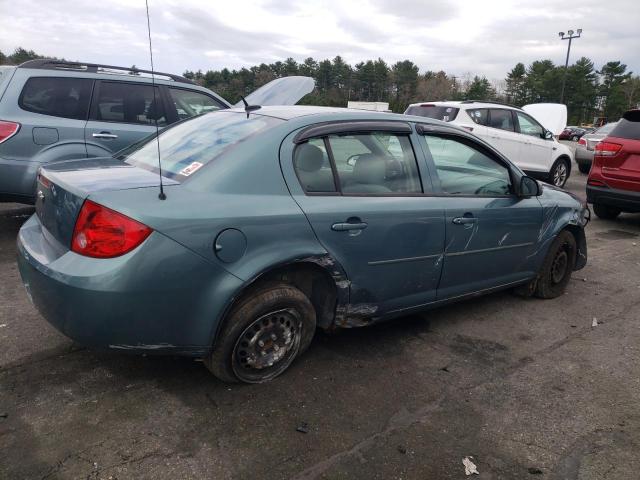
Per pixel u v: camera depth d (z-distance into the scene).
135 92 5.81
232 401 2.76
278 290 2.82
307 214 2.83
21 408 2.59
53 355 3.11
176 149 3.12
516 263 4.23
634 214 9.54
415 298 3.51
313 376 3.09
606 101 85.25
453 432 2.65
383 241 3.17
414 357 3.43
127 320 2.41
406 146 3.47
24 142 5.11
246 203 2.66
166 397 2.76
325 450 2.44
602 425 2.80
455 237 3.60
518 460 2.47
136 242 2.36
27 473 2.17
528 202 4.21
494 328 4.01
